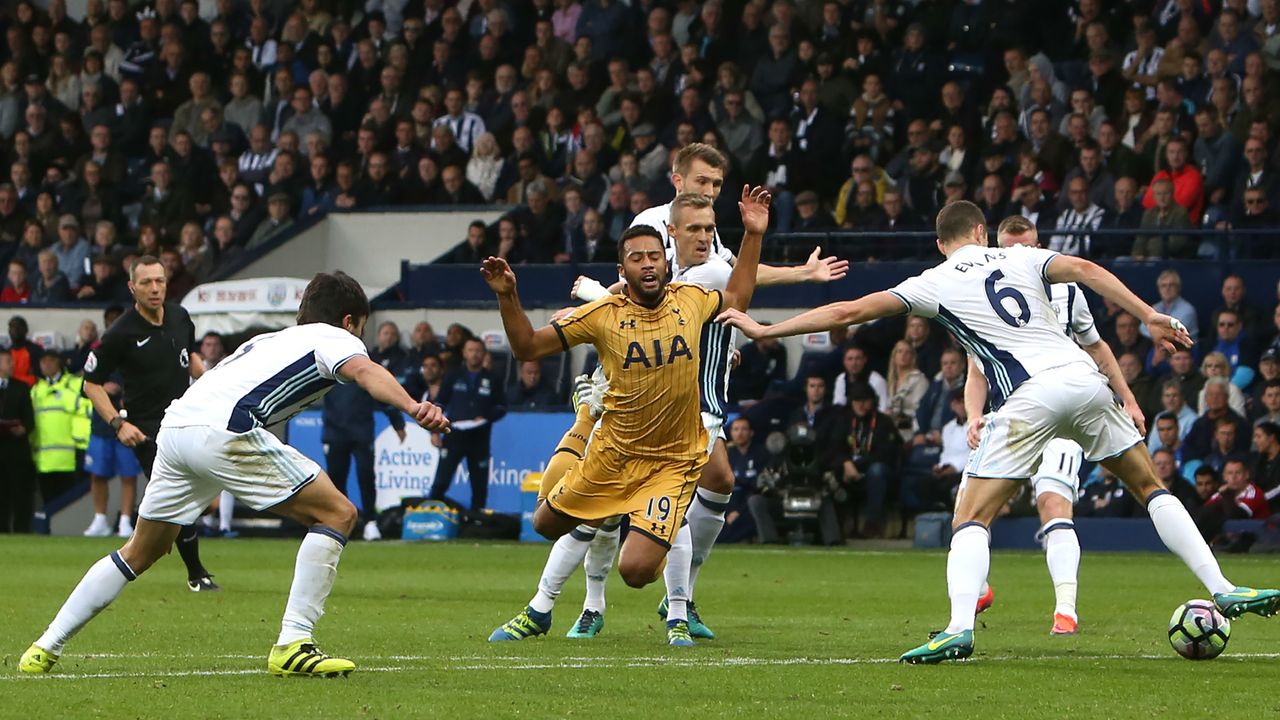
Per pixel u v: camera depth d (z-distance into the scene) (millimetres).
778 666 11695
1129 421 12430
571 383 33781
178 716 9195
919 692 10336
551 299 35812
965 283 12172
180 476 10992
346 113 43000
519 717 9219
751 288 12602
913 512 30109
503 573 22406
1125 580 21297
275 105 43812
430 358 32188
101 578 11148
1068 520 14695
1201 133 33469
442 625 15062
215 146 42656
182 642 13438
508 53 42281
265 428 10953
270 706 9578
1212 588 12242
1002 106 35875
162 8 46438
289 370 10820
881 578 21797
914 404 30891
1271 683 10820
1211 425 27969
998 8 38000
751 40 39094
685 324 11953
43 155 44125
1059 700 10016
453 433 31875
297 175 41656
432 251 39562
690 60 39031
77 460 34844
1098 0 37344
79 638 13719
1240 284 30422
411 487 32469
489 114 40906
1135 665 11852
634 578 11797
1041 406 11961
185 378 19234
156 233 40125
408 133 40875
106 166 43438
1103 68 35500
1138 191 32875
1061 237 33125
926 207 34656
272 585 20078
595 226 35812
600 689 10398
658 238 11820
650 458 11977
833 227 34812
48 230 42406
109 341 18812
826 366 32438
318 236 40219
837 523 29859
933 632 14164
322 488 10992
